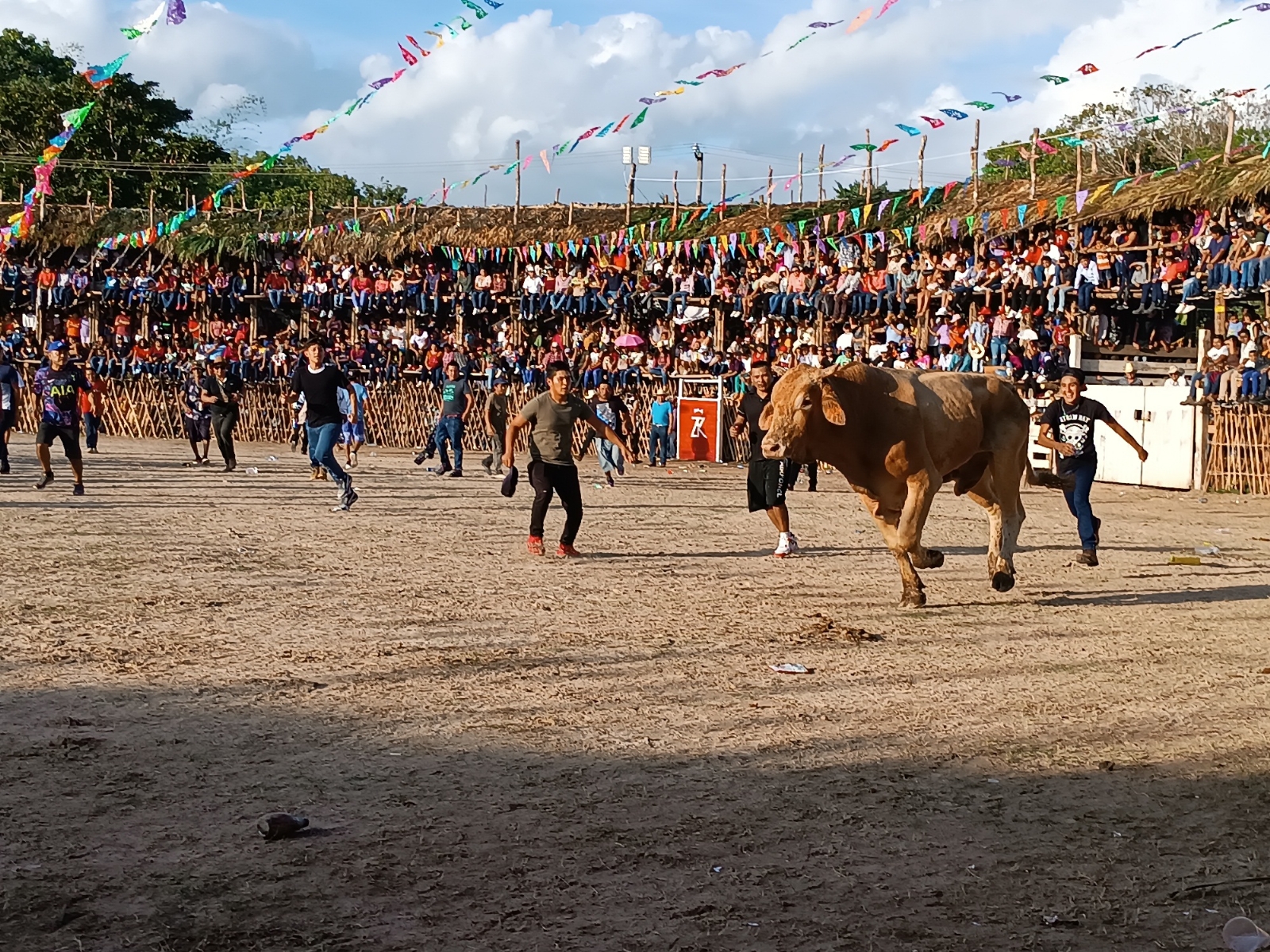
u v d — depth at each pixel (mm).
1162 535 14547
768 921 3779
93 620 8148
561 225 36188
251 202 48344
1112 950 3619
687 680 6781
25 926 3656
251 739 5559
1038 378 25500
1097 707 6332
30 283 38000
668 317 33812
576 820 4609
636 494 19234
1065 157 35812
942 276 28406
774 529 14422
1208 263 24953
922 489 8852
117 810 4633
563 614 8664
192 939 3596
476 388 31875
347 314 37062
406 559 11219
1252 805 4855
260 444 32281
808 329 30891
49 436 16656
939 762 5367
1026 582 10547
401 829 4484
